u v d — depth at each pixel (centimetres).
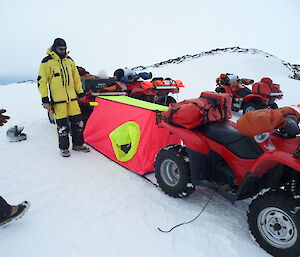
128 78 676
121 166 398
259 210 227
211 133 285
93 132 472
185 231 254
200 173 285
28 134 556
